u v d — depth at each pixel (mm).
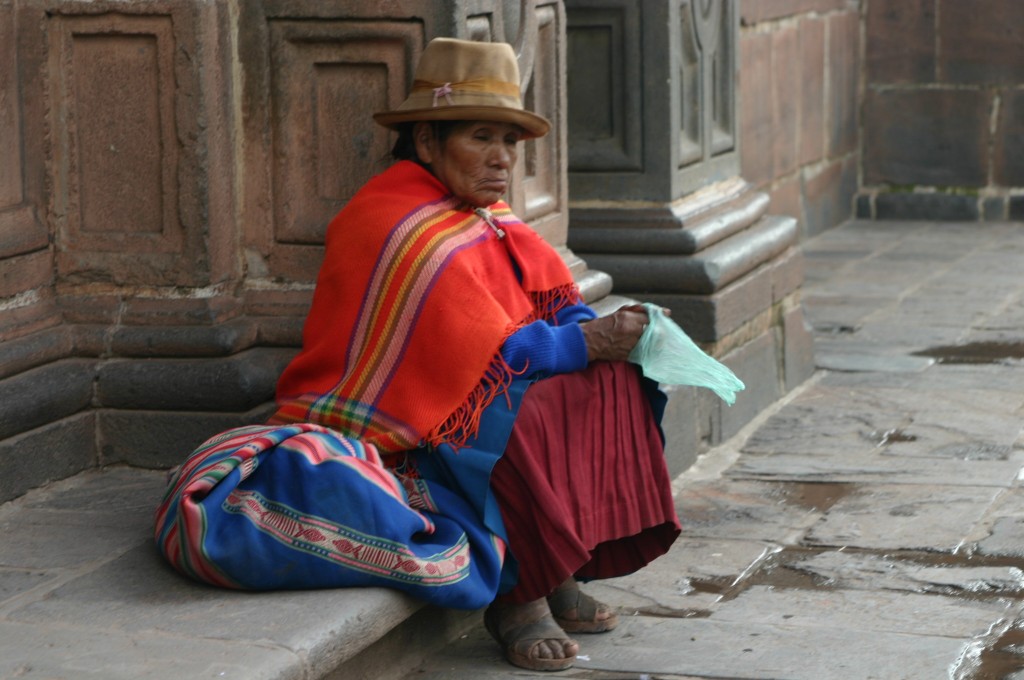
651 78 11484
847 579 8281
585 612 7551
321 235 8633
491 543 6875
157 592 6707
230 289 8758
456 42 7160
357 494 6555
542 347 6914
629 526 7242
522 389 6891
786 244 12625
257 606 6469
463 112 7094
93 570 7043
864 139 22406
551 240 10023
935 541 8867
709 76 12320
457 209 7371
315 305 7348
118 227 8688
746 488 10117
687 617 7773
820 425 11688
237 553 6520
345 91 8484
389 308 7023
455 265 7020
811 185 20562
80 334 8656
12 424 8078
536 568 7004
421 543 6820
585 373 7090
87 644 6137
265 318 8758
